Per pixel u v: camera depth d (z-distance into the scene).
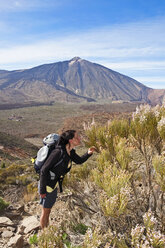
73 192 3.97
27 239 3.93
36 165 3.22
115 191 2.85
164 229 3.04
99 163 3.62
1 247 3.59
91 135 3.68
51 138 3.28
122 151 3.42
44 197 3.15
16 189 10.44
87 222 3.82
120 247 2.62
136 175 3.89
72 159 3.54
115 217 2.73
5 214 5.33
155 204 3.26
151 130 3.53
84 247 2.55
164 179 2.98
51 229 3.07
